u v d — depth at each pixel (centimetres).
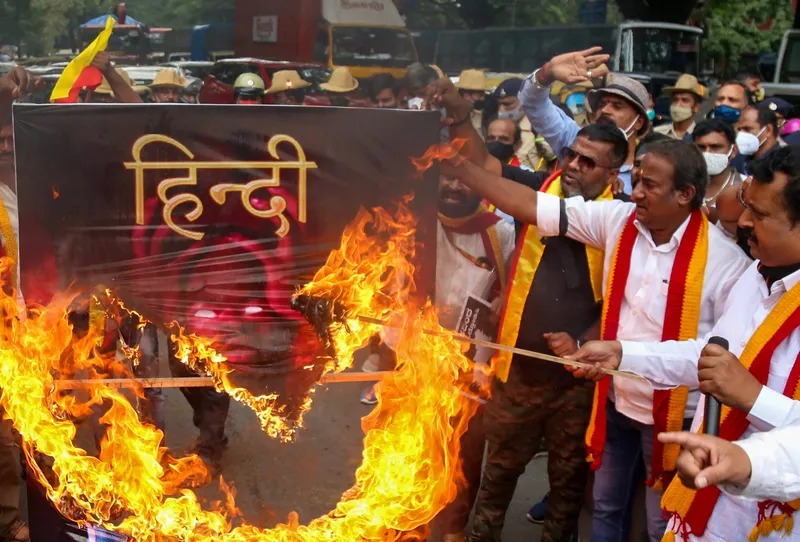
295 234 297
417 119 297
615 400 333
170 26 1928
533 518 435
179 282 295
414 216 302
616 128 355
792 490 212
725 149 444
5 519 366
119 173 287
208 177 291
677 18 1659
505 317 357
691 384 292
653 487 321
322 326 295
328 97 909
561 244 349
